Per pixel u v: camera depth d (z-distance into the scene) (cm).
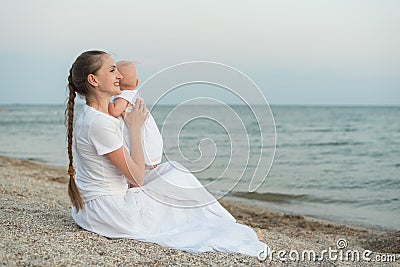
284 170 1925
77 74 499
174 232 513
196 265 454
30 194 843
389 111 6769
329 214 1109
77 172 534
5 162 1572
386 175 1797
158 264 448
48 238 483
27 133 3481
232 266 458
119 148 495
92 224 516
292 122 4888
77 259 431
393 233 859
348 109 7294
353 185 1564
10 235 480
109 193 513
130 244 491
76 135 506
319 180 1659
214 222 535
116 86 506
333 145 2923
